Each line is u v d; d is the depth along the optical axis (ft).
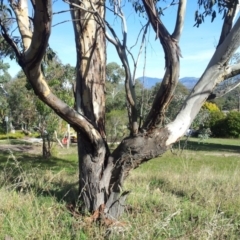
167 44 13.46
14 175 23.58
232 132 133.08
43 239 13.08
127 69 14.46
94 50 15.88
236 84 14.97
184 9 13.57
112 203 14.98
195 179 24.39
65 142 78.84
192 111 14.53
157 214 15.38
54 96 13.69
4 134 96.63
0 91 89.51
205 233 13.41
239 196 19.34
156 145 14.49
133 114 14.55
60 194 18.48
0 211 14.92
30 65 12.22
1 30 12.34
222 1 16.52
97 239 13.08
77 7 14.28
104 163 15.38
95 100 15.84
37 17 10.66
